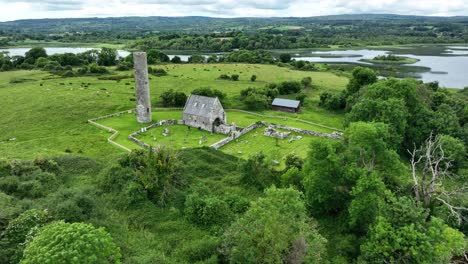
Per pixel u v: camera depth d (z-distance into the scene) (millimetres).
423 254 30188
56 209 34719
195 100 86750
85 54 197250
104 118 93688
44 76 145125
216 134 80750
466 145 68125
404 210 32781
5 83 131375
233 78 142500
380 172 44125
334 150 41219
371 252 32188
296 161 57594
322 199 40500
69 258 22297
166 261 31859
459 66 190375
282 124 90000
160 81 136125
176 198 44562
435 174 44625
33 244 23875
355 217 36625
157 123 86625
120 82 135125
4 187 42812
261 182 51188
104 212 38656
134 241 35250
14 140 78500
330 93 108062
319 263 31125
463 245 33469
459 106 90000
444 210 41656
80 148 70125
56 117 93625
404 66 192125
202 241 34844
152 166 46250
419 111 75188
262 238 28422
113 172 47969
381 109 68688
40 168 50312
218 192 48594
